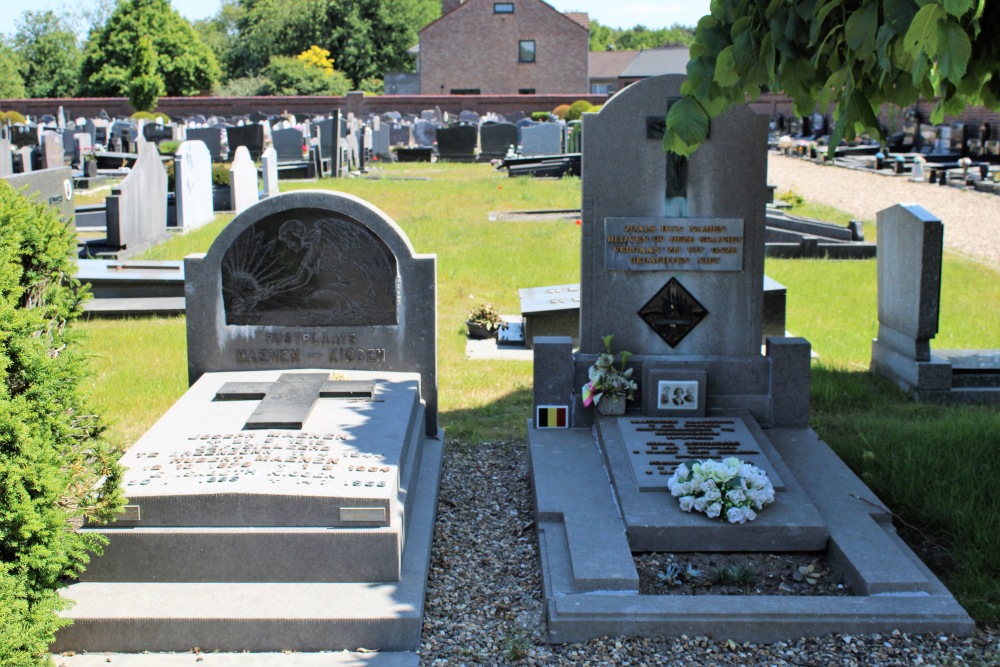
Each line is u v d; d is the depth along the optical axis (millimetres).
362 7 81625
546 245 17766
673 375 7359
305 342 7461
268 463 5746
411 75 76062
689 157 7387
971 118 36594
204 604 5152
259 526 5383
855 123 5988
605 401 7379
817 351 11109
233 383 7102
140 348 10742
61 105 57625
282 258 7324
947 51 4555
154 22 65625
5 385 4566
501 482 7461
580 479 6648
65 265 5711
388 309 7414
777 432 7504
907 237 9430
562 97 56094
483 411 9141
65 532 4898
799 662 4961
